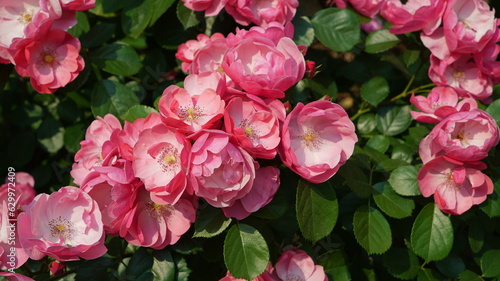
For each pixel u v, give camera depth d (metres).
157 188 0.82
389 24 1.09
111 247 0.92
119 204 0.83
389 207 0.92
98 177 0.85
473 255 1.05
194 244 0.90
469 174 0.89
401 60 1.09
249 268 0.86
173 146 0.84
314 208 0.87
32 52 0.93
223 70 0.87
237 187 0.82
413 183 0.91
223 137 0.81
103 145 0.85
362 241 0.91
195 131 0.82
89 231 0.85
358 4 1.05
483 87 0.99
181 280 0.91
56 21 0.94
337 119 0.85
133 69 1.00
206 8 0.97
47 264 0.91
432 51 0.98
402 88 1.11
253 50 0.87
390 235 0.91
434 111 0.93
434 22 0.97
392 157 1.00
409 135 1.03
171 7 1.05
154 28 1.06
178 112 0.83
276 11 0.96
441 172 0.90
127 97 1.00
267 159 0.86
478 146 0.89
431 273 0.97
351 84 1.18
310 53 1.07
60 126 1.17
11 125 1.27
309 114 0.84
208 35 1.04
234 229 0.87
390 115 1.06
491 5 1.21
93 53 1.01
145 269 0.89
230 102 0.84
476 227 0.99
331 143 0.86
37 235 0.84
